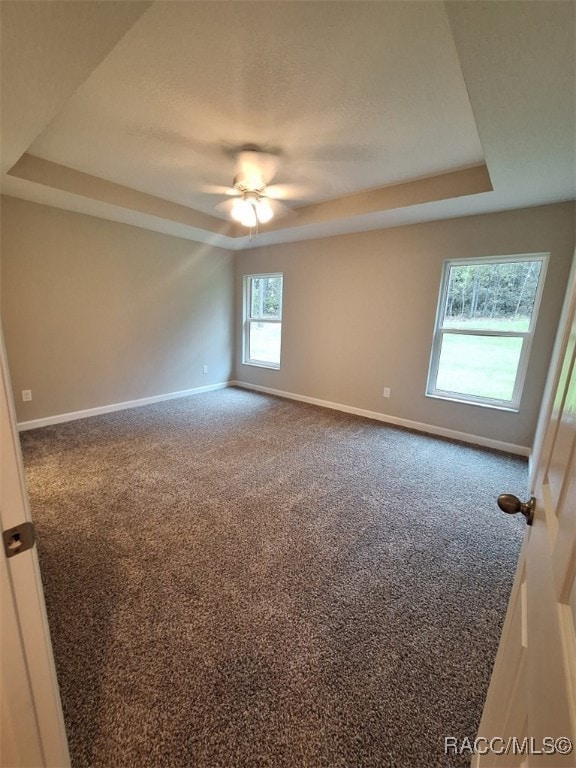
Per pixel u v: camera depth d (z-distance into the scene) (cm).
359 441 336
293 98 176
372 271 383
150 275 414
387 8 122
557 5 99
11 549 56
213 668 120
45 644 63
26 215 308
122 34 114
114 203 308
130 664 120
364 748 99
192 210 377
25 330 325
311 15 126
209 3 121
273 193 312
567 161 196
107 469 265
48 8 102
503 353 317
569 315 86
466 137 210
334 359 431
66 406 364
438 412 357
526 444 308
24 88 144
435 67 151
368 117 191
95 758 95
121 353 402
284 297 466
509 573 170
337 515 214
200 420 387
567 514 51
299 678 117
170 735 101
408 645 131
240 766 95
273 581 159
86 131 214
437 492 244
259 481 254
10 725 59
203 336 493
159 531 193
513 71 125
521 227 287
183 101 181
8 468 54
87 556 172
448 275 340
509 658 75
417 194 280
